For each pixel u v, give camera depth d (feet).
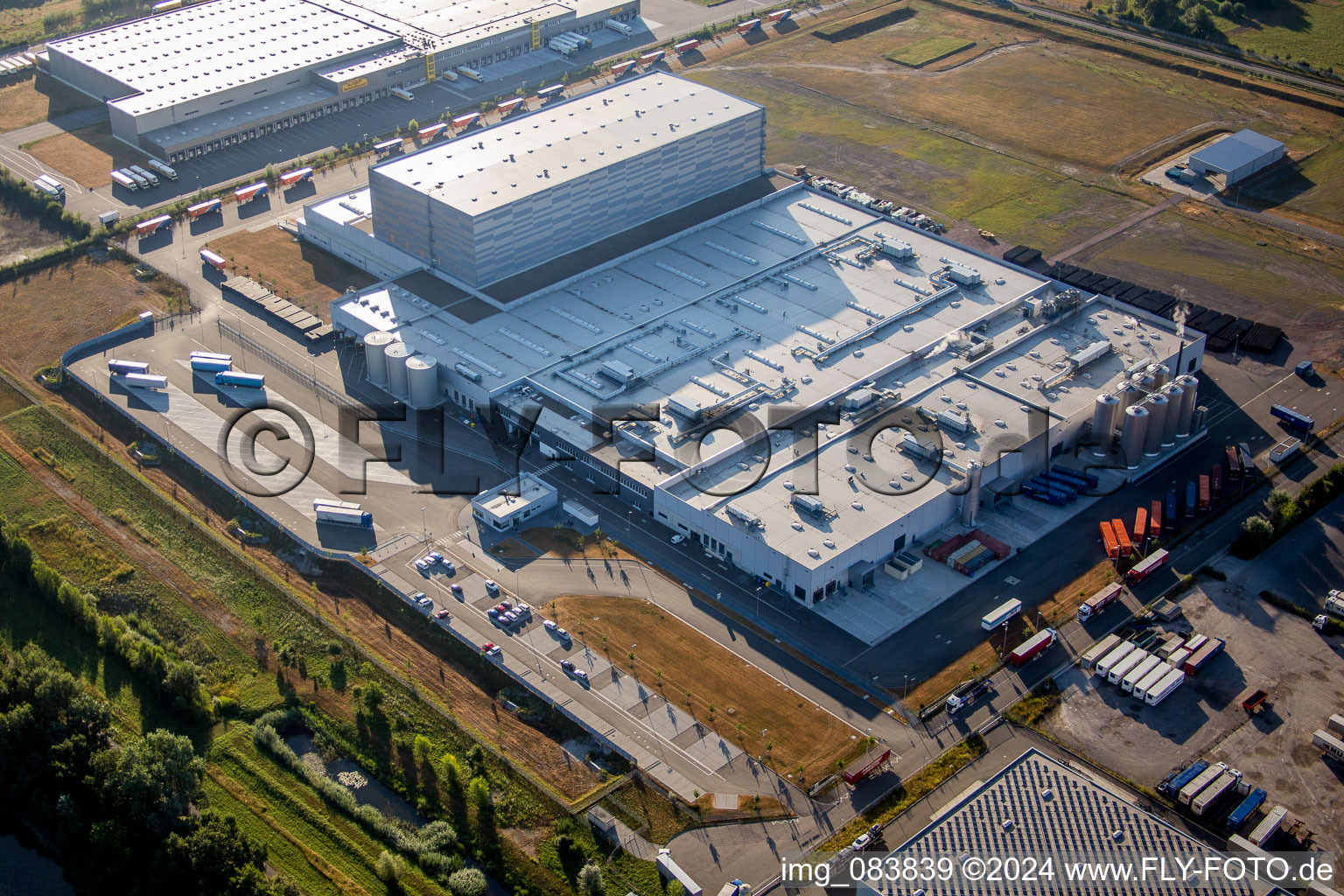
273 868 586.86
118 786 596.70
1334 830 595.47
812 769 631.15
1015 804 579.48
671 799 614.34
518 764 634.43
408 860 589.73
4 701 645.51
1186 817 604.90
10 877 610.24
